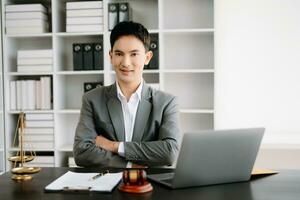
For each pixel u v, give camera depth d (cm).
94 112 178
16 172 125
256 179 125
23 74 283
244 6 291
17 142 296
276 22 289
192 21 293
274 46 290
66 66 304
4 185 118
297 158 285
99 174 128
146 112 178
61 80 294
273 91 291
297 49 288
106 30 272
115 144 162
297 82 289
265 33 290
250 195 105
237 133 114
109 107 177
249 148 118
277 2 288
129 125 181
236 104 295
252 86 293
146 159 160
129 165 160
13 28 283
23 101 287
